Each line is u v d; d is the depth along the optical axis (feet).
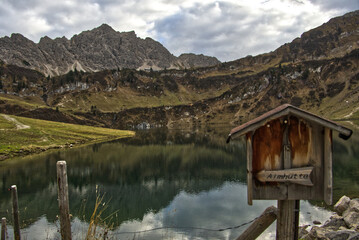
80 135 492.54
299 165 22.94
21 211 122.21
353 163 200.95
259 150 23.12
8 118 502.38
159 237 92.17
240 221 108.99
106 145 413.59
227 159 291.99
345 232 56.54
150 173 222.28
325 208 108.47
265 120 22.07
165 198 148.87
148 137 572.51
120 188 173.06
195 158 302.66
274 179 22.27
